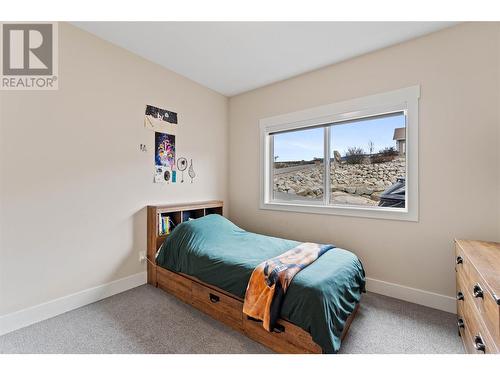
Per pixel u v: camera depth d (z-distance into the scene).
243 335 1.72
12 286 1.76
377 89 2.41
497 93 1.87
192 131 3.18
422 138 2.17
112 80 2.34
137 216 2.57
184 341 1.65
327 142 2.86
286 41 2.29
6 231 1.73
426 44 2.15
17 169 1.78
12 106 1.76
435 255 2.13
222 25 2.07
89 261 2.18
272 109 3.24
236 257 1.98
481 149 1.93
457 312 1.84
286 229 3.12
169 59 2.64
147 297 2.31
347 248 2.62
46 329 1.78
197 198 3.26
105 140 2.29
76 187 2.09
